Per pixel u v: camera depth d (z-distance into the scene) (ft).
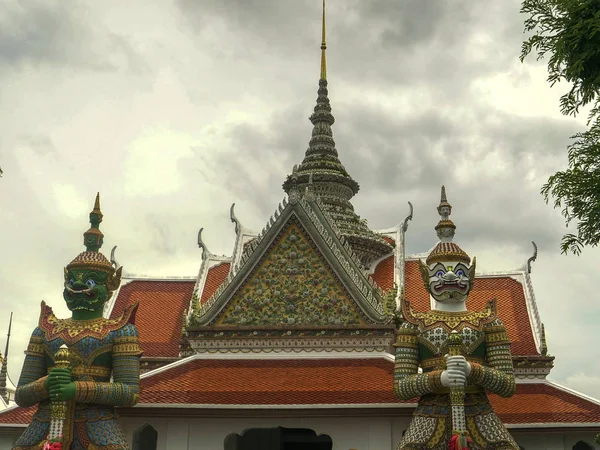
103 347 67.21
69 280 70.08
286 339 85.35
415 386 60.70
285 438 93.45
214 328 86.38
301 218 88.79
